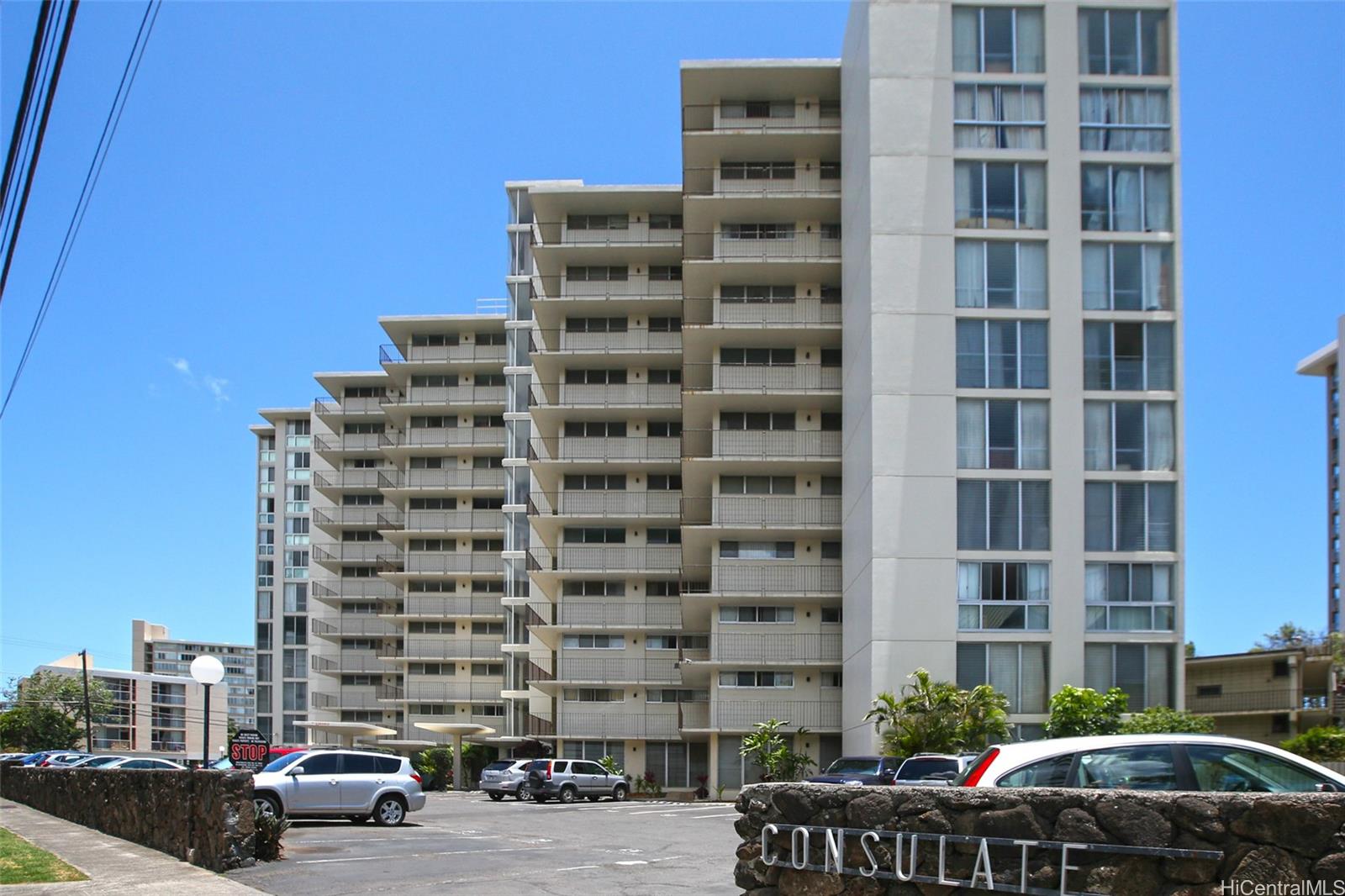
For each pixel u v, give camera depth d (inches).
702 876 629.9
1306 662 1785.2
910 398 1491.1
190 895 562.9
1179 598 1450.5
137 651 6092.5
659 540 2160.4
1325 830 251.9
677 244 2090.3
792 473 1907.0
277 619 4094.5
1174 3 1545.3
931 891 318.3
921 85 1549.0
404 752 2810.0
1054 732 1359.5
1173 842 272.7
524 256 2664.9
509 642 2512.3
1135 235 1514.5
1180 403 1486.2
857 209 1669.5
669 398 2118.6
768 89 1942.7
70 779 1126.4
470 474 2819.9
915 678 1439.5
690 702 2103.8
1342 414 3228.3
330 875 645.3
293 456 4229.8
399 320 2834.6
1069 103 1537.9
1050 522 1466.5
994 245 1520.7
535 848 812.0
